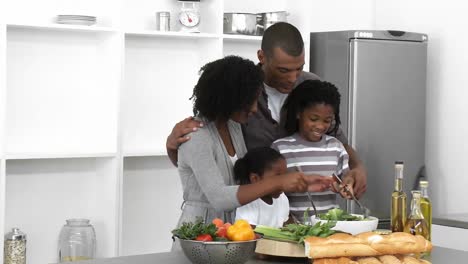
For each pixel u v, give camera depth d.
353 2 4.88
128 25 4.20
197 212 2.56
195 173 2.46
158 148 4.33
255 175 2.61
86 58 4.13
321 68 4.50
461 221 3.66
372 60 4.33
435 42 4.59
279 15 4.42
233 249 2.00
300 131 2.93
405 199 2.38
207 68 2.54
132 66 4.26
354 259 2.09
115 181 3.99
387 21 4.87
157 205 4.40
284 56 2.80
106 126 4.07
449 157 4.51
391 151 4.41
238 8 4.58
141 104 4.30
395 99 4.40
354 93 4.30
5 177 3.83
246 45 4.64
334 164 2.91
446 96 4.52
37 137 4.00
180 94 4.41
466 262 2.20
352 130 4.30
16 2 3.89
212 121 2.55
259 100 2.93
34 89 3.99
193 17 4.19
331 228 2.24
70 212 4.14
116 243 4.00
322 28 4.86
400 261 2.07
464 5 4.41
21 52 3.95
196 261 2.04
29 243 4.03
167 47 4.36
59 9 4.01
